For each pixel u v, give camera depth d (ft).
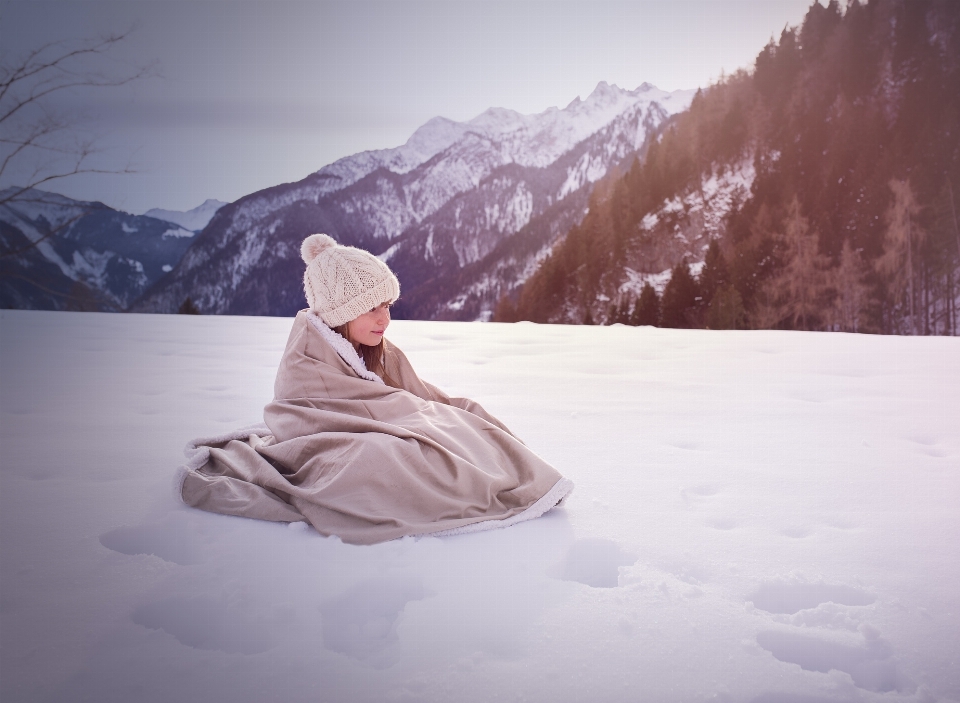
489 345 21.58
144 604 4.99
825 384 14.44
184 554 5.89
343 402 7.27
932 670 4.33
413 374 8.13
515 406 11.98
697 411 11.72
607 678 4.20
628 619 4.85
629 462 8.66
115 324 30.35
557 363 17.54
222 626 4.74
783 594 5.44
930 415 11.46
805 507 7.11
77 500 7.07
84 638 4.57
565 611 4.95
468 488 6.69
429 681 4.15
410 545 6.00
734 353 19.86
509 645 4.53
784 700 4.07
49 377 15.40
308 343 7.55
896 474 8.23
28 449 9.11
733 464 8.61
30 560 5.67
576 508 7.04
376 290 7.47
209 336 25.20
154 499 7.13
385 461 6.47
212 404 12.30
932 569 5.70
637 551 6.01
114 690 4.04
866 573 5.61
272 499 6.61
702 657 4.42
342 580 5.37
